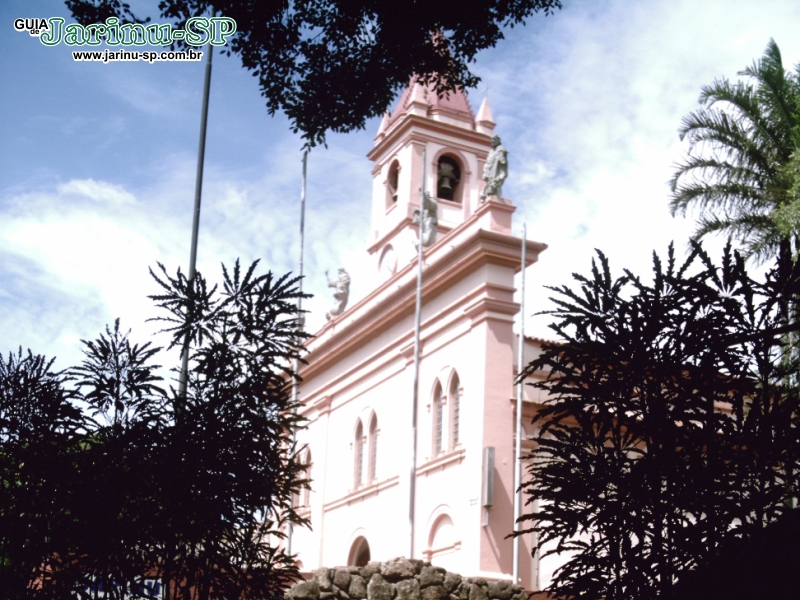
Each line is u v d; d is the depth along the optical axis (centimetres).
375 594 2247
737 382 1037
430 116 4200
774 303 1041
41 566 1239
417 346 3291
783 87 2667
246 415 1280
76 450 1271
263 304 1330
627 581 1010
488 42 1606
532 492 1074
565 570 1049
